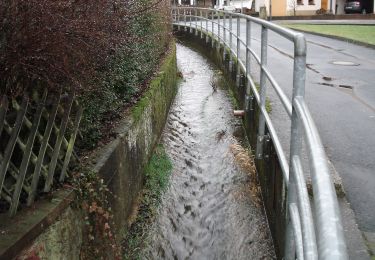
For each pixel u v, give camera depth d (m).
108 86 5.04
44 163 3.46
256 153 5.59
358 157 4.89
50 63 3.22
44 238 2.94
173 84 10.51
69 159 3.62
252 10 37.62
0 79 3.09
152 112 6.76
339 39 16.58
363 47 14.29
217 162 6.74
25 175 3.13
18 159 3.23
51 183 3.38
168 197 5.79
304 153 4.48
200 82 12.30
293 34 3.17
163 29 11.56
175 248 4.87
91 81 4.18
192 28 19.91
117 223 4.42
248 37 7.14
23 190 3.15
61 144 3.58
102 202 3.82
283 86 8.22
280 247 4.16
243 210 5.35
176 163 6.85
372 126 5.96
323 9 37.66
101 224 3.79
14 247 2.60
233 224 5.16
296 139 3.08
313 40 16.56
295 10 37.06
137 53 6.69
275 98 7.06
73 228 3.37
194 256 4.76
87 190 3.61
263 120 5.32
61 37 3.17
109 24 4.27
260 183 5.62
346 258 1.11
